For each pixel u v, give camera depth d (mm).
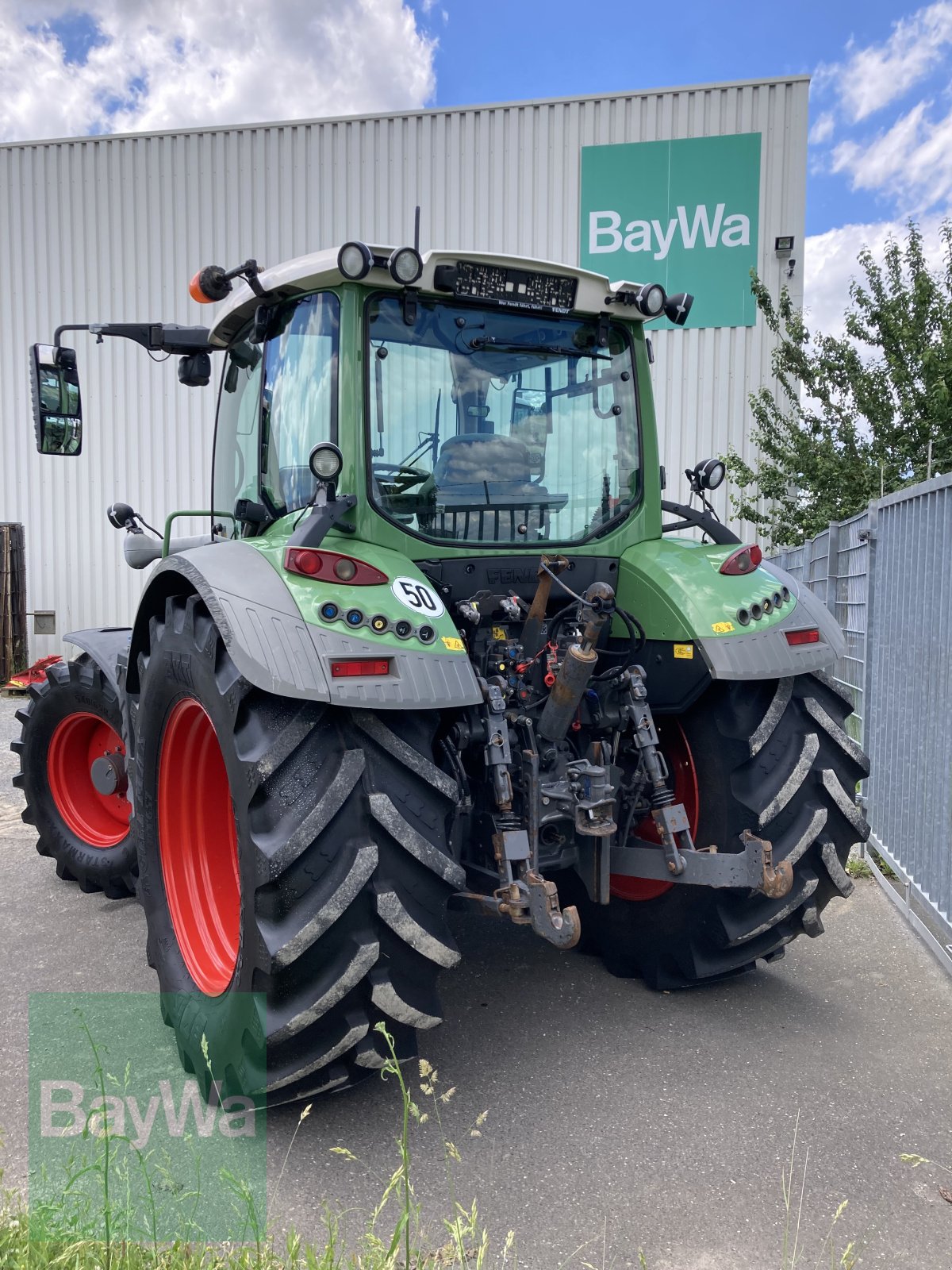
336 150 10742
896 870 3998
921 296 10773
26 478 11891
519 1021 2928
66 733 4199
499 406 2871
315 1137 2312
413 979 2248
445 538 2762
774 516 10352
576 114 10227
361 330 2607
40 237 11547
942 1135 2293
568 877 3389
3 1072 2598
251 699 2256
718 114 9992
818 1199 2055
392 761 2246
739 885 2615
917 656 3818
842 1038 2797
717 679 2850
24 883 4316
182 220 11172
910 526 3963
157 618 2920
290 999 2154
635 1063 2658
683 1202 2049
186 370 3461
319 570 2289
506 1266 1851
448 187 10547
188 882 2900
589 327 3043
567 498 3000
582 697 2789
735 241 10125
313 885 2135
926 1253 1896
